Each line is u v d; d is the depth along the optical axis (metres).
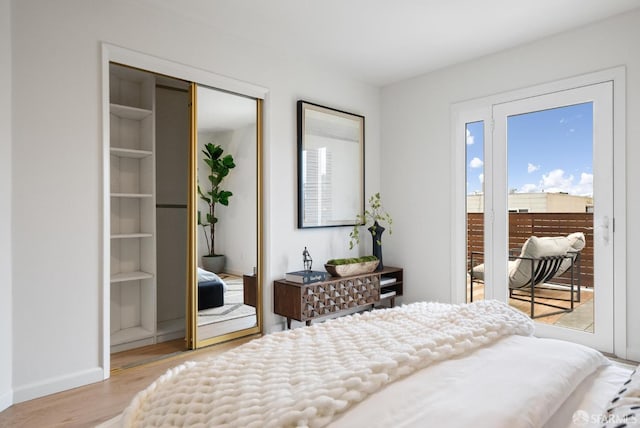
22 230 2.24
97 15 2.53
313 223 3.82
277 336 1.48
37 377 2.29
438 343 1.28
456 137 3.84
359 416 0.91
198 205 3.21
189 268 3.14
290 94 3.67
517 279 3.45
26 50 2.26
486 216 3.64
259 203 3.53
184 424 0.95
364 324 1.57
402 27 3.08
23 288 2.25
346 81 4.17
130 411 1.10
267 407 0.92
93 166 2.51
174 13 2.88
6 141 2.17
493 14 2.87
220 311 3.35
